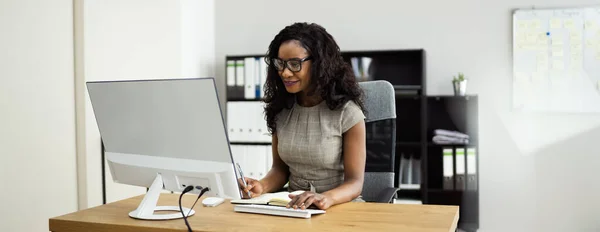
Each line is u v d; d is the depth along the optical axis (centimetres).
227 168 149
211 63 462
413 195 423
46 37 296
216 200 184
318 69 200
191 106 150
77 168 320
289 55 198
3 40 268
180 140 156
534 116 408
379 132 236
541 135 407
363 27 433
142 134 163
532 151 409
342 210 170
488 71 413
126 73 352
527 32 405
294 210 161
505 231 414
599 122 397
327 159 205
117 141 171
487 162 416
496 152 414
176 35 399
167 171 160
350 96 207
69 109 314
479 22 414
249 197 182
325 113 208
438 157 422
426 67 422
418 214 163
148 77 373
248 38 459
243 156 425
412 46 425
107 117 170
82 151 318
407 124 424
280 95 215
